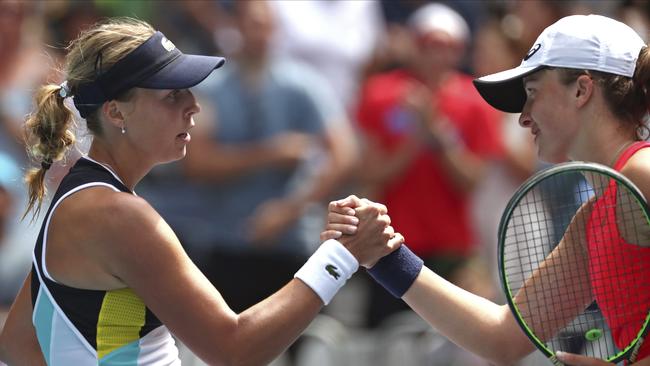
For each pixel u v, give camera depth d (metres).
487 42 26.06
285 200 25.20
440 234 25.41
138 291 12.81
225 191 25.28
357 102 27.12
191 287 12.82
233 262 25.03
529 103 13.80
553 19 25.52
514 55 25.56
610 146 13.24
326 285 13.34
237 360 12.80
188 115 13.46
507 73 13.76
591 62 13.21
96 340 12.98
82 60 13.27
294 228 25.14
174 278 12.77
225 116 25.48
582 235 14.02
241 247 25.00
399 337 24.70
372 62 28.44
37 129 13.71
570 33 13.34
